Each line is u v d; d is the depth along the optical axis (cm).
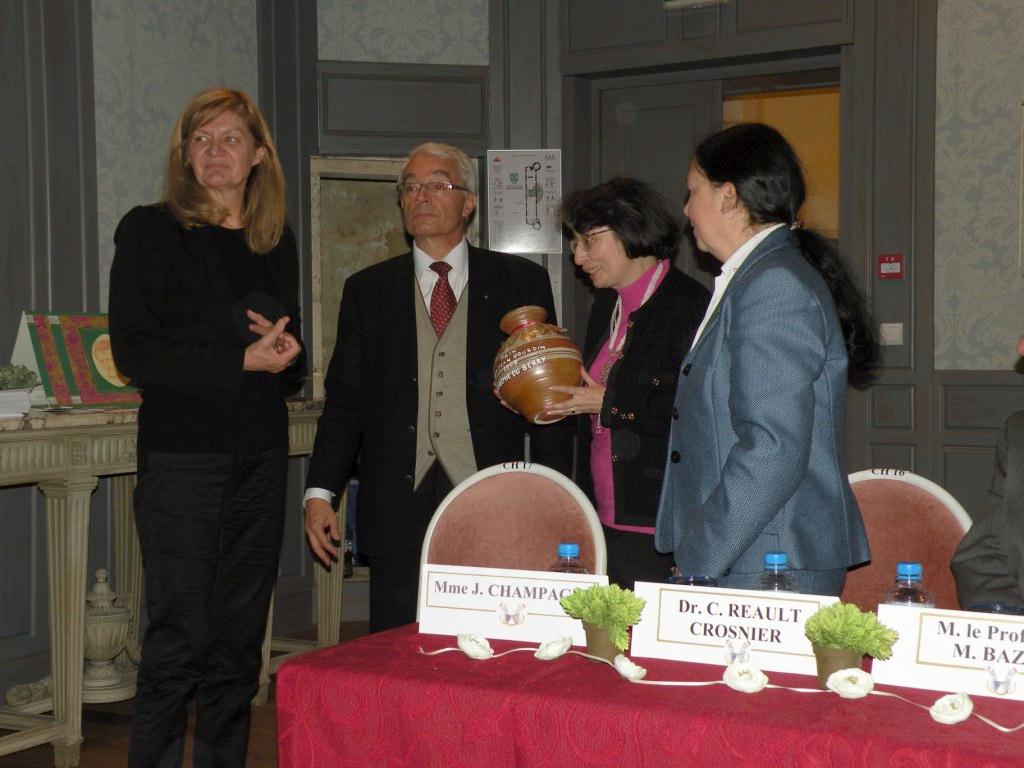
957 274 448
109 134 393
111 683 365
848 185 472
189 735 336
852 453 465
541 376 202
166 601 235
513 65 506
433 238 261
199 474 234
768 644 143
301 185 480
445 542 216
